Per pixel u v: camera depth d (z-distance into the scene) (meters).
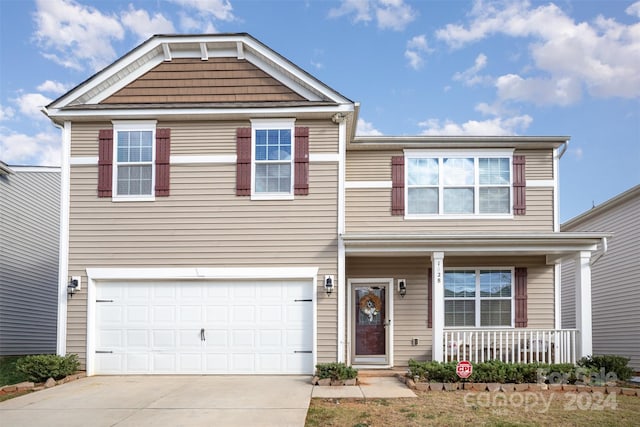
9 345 16.98
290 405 8.65
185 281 12.09
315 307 11.79
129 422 7.62
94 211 12.18
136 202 12.18
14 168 17.45
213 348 11.93
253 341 11.91
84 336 11.85
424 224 13.75
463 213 13.79
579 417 8.13
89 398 9.25
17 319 17.44
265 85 12.67
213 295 12.05
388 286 13.62
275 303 11.98
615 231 16.78
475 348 12.06
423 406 8.73
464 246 12.00
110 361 11.91
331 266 11.89
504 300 13.66
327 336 11.73
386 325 13.52
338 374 10.64
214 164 12.28
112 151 12.34
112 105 12.23
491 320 13.58
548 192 13.91
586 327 11.80
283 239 12.01
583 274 11.93
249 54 12.80
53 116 12.20
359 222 13.81
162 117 12.33
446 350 11.80
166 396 9.39
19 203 17.55
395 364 13.33
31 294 18.31
